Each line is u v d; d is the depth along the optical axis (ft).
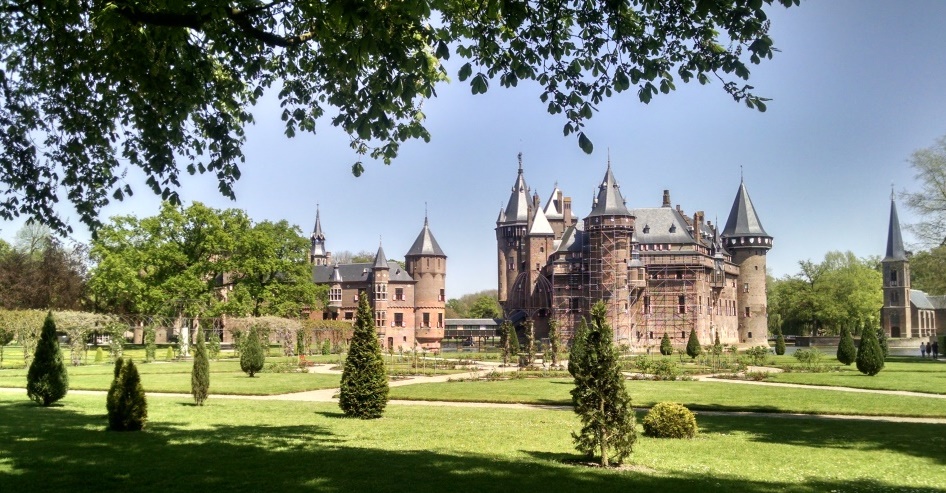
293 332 237.04
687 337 285.43
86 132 47.19
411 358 208.03
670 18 39.55
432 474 42.09
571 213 349.20
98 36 39.40
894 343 358.23
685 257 290.56
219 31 37.63
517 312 339.16
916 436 62.34
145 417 60.49
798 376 132.36
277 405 84.99
